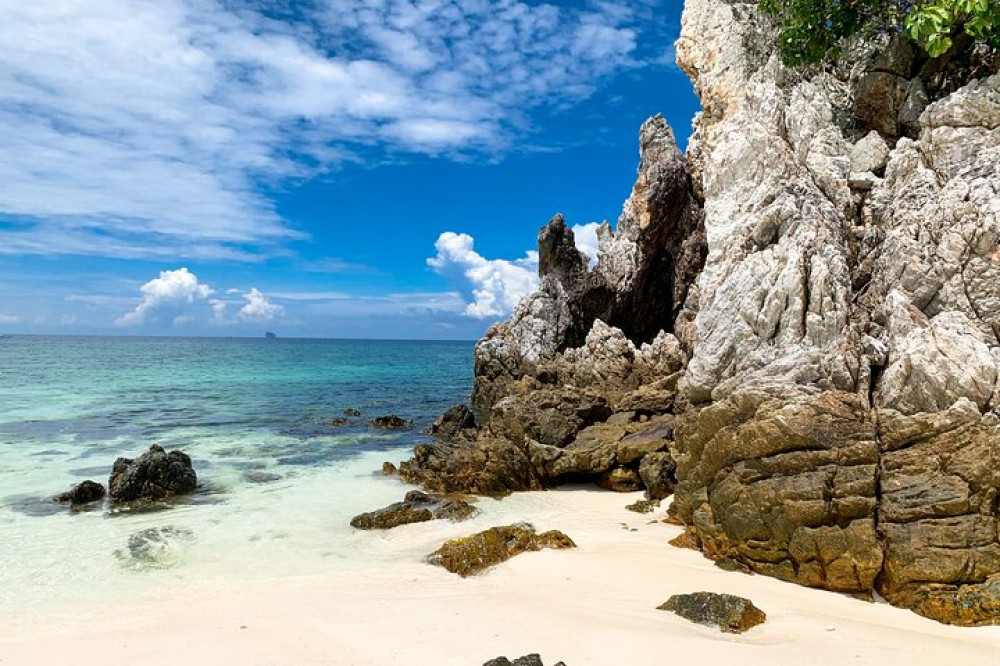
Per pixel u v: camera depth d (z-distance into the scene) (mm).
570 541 14195
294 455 26609
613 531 15516
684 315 29906
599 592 11352
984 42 16219
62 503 18938
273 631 10195
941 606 9680
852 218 14844
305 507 18625
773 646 8852
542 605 10734
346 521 17219
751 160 15250
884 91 17266
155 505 18797
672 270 35344
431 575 12883
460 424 32156
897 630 9320
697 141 32125
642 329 36531
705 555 13109
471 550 13367
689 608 10102
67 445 28062
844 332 12148
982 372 10469
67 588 12547
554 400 23000
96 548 14984
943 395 10758
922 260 12547
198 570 13555
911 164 14391
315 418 37438
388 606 11062
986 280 11688
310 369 85312
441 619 10281
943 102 14141
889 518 10602
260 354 139250
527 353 34938
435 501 18766
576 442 21734
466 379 71500
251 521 17188
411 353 168125
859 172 15703
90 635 10297
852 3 18266
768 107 16391
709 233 15688
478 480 20703
